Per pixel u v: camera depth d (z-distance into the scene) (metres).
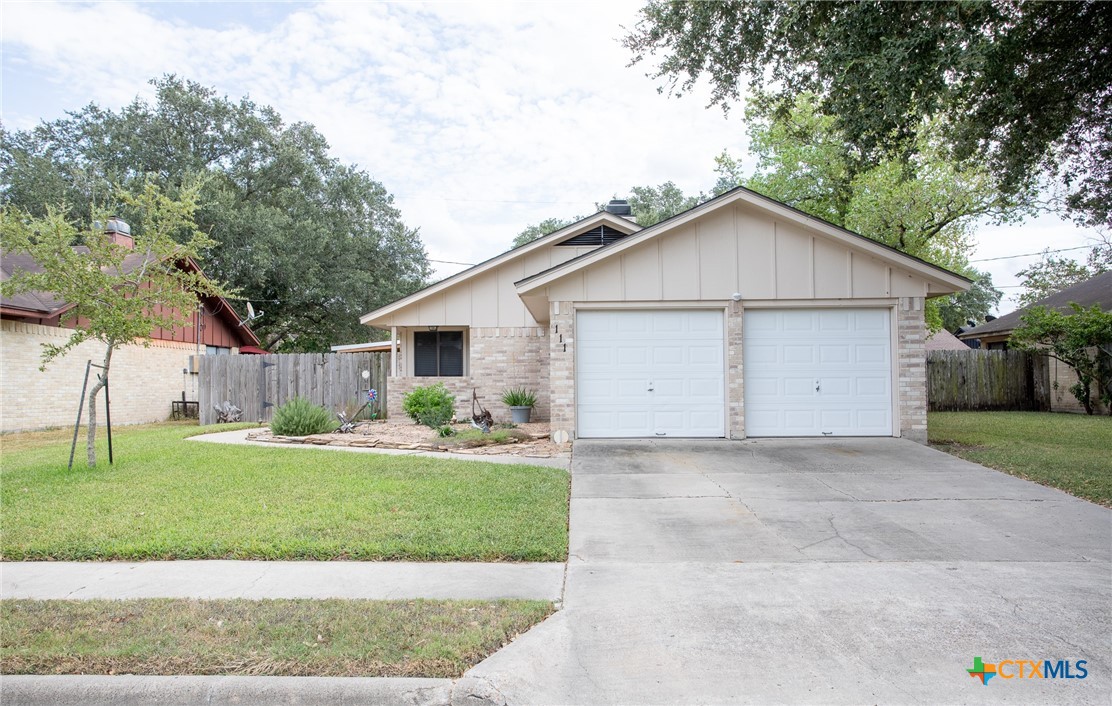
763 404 11.28
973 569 5.07
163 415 20.38
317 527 5.95
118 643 3.70
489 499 7.00
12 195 26.75
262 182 30.92
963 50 7.38
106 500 7.00
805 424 11.25
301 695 3.25
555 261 16.14
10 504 6.88
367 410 16.59
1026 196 15.27
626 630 3.97
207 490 7.45
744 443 10.81
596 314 11.36
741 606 4.33
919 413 11.05
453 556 5.29
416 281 35.69
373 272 33.56
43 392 16.08
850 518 6.54
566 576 4.92
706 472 8.68
